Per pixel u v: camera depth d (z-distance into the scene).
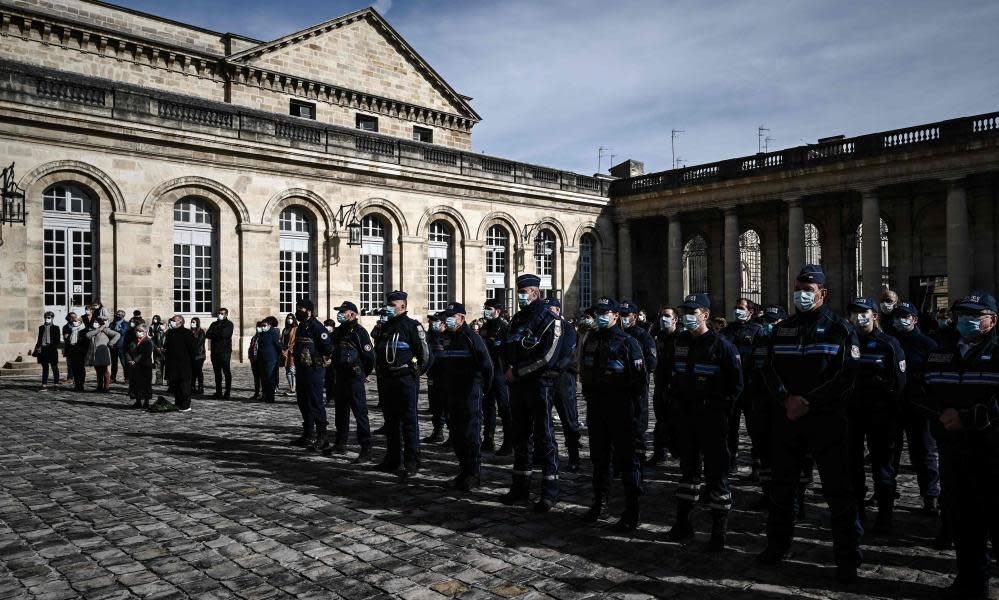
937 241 30.75
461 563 5.96
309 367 10.77
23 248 21.44
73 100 21.92
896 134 28.05
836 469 5.61
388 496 8.16
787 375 5.82
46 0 27.66
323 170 28.30
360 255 29.98
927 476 7.41
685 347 6.64
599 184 39.47
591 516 7.17
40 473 9.24
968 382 5.25
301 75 34.03
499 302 12.55
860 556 5.60
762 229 36.66
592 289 39.50
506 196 35.12
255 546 6.40
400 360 9.12
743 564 5.96
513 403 7.84
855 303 7.02
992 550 6.34
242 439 11.74
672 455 10.90
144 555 6.18
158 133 23.70
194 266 25.39
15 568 5.87
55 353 18.84
